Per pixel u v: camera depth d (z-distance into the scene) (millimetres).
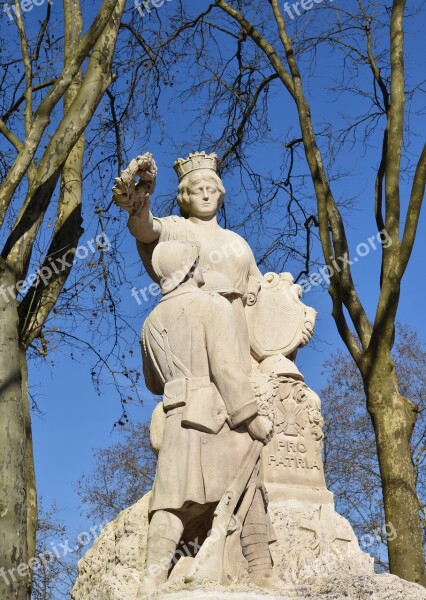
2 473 6473
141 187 6078
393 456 7930
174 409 5527
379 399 8086
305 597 5199
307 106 9367
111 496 14117
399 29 8961
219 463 5355
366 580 5516
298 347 6539
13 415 6625
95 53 7879
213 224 6574
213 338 5570
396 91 8781
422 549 7711
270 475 5926
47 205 7582
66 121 7684
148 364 5879
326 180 9055
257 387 6016
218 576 5113
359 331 8508
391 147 8609
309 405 6184
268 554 5363
